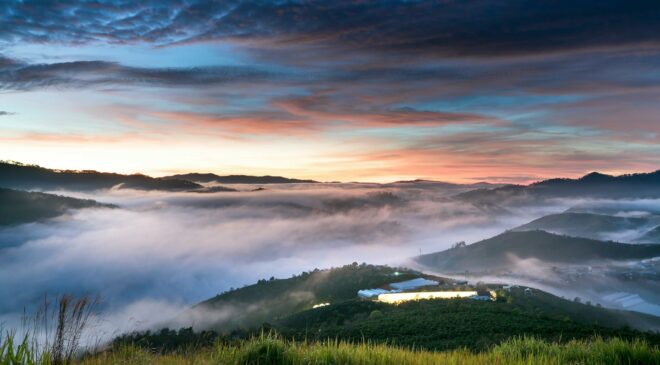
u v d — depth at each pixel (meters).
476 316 47.53
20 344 6.70
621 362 9.52
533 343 10.32
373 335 40.59
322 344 9.86
